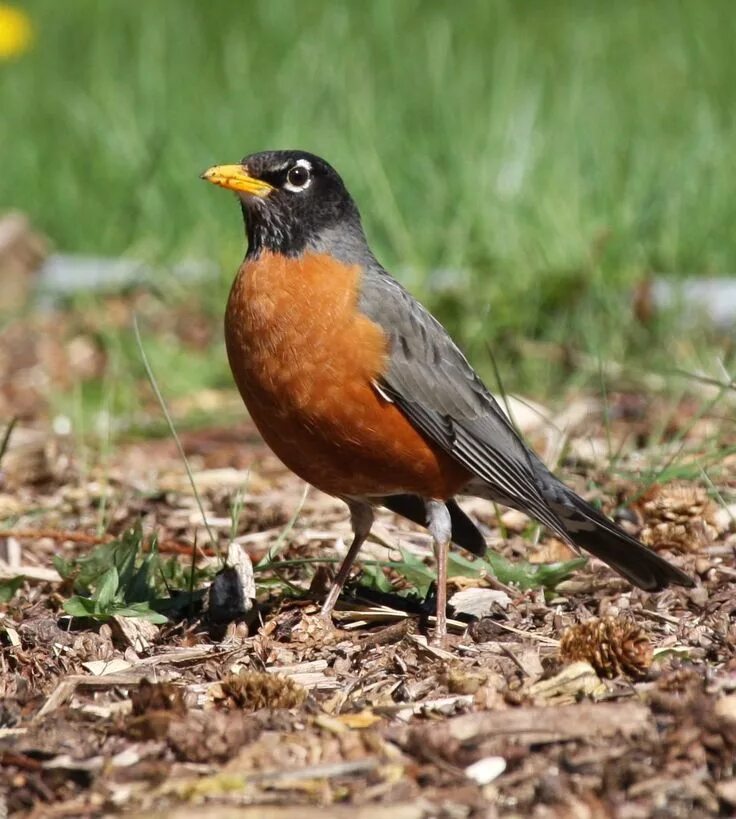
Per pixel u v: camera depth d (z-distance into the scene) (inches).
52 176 852.6
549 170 710.5
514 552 420.8
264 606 378.6
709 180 701.9
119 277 757.3
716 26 973.8
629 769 254.4
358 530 382.0
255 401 365.4
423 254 692.1
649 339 618.8
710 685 290.0
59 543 443.8
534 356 609.6
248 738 273.3
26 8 1120.8
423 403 365.4
